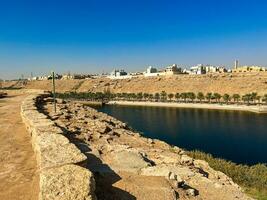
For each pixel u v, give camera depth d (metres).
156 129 88.81
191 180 13.03
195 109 144.50
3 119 24.42
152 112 137.00
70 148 10.12
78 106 41.56
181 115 123.50
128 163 13.04
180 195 10.55
